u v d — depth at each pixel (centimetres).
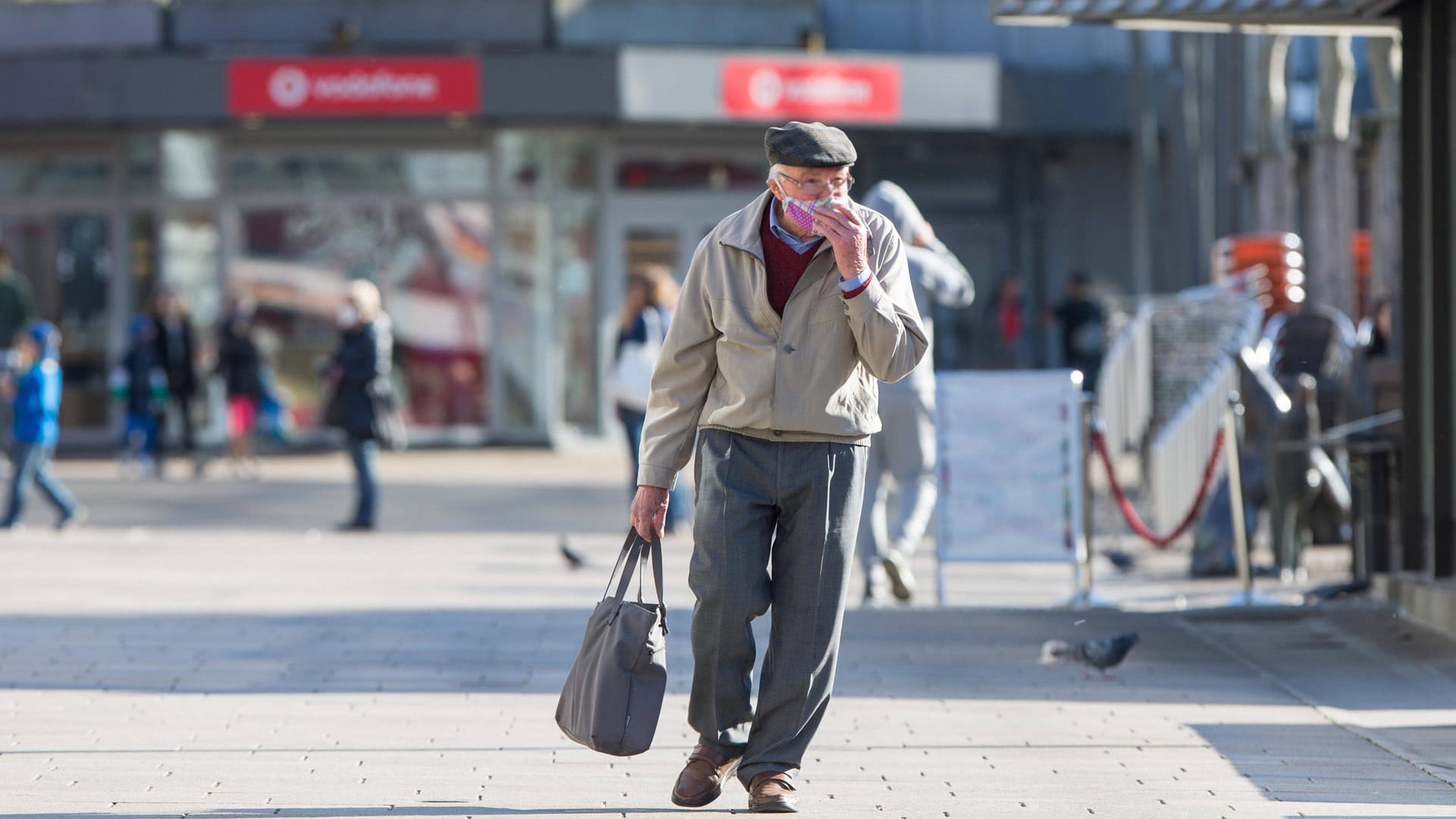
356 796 1741
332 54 6944
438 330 7431
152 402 6450
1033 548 3105
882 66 6969
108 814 1655
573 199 7431
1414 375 2945
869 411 1662
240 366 6469
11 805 1688
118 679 2419
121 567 3884
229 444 6506
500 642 2748
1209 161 6372
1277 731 2097
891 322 1577
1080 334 7225
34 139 7425
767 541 1658
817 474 1638
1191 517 3294
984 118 7056
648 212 7450
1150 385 4941
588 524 4916
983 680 2430
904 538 3075
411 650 2673
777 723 1666
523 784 1802
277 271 7406
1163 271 6550
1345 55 4575
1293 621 2892
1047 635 2789
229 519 5066
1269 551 3978
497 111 6831
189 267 7406
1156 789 1800
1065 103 7312
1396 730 2097
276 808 1689
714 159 7481
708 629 1650
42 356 4769
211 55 6856
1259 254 4856
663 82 6844
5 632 2844
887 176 7775
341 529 4756
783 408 1619
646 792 1770
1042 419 3109
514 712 2195
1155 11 2934
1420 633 2712
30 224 7456
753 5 7369
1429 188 2870
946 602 3312
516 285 7444
